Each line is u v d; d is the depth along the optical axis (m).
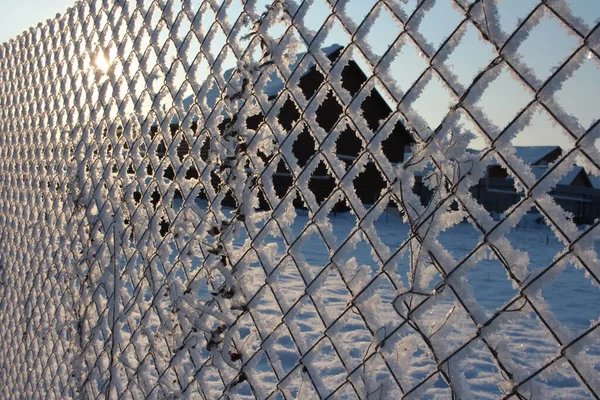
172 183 1.62
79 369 2.08
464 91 0.92
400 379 1.00
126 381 1.87
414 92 0.99
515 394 0.86
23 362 2.68
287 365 3.19
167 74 1.66
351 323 4.13
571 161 0.81
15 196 2.91
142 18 1.82
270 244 1.29
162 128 1.67
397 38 1.03
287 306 1.24
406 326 1.01
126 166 1.86
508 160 0.87
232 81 1.41
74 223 2.23
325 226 1.16
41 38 2.68
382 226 12.66
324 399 1.13
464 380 0.92
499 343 0.88
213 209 1.46
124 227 1.85
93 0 2.19
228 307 1.39
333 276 6.22
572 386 3.03
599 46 0.79
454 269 0.93
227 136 1.41
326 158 1.16
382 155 1.05
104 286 1.96
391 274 1.03
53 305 2.45
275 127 1.28
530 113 0.85
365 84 1.08
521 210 0.86
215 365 1.41
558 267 0.82
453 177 0.93
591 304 6.14
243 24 1.40
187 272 1.53
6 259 2.98
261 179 1.32
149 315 1.69
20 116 2.91
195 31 1.56
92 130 2.12
